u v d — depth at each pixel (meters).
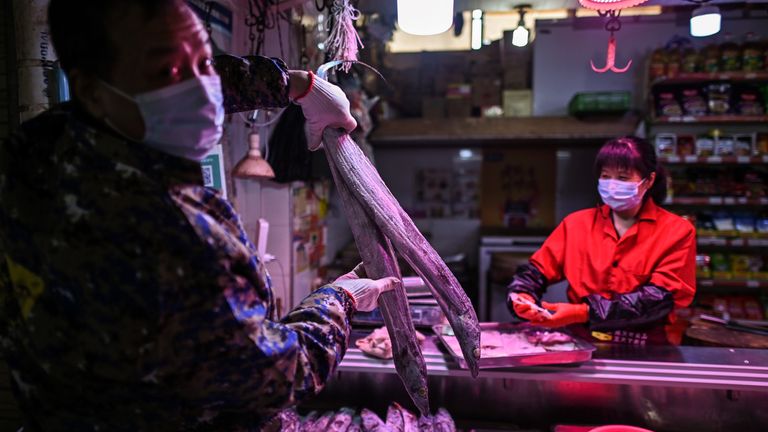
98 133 0.64
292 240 2.59
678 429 1.33
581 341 1.42
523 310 1.52
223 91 0.93
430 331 1.66
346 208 0.95
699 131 3.77
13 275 0.66
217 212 0.69
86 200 0.62
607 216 1.84
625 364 1.35
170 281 0.61
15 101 1.63
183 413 0.66
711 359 1.39
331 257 3.83
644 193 1.75
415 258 0.93
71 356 0.63
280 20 2.19
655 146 3.73
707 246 3.84
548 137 3.99
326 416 1.38
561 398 1.38
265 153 2.40
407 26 1.39
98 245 0.61
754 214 3.77
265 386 0.67
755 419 1.29
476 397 1.43
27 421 0.70
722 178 3.74
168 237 0.62
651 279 1.66
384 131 4.19
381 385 1.47
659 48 3.72
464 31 4.36
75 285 0.61
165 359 0.62
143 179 0.63
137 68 0.63
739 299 3.69
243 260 0.68
